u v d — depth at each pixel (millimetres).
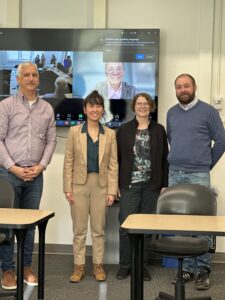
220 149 3877
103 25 4797
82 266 4047
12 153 3742
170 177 3980
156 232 2482
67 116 4785
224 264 4656
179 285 3018
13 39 4793
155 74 4688
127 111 4730
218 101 4695
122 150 4086
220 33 4719
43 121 3816
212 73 4738
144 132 4070
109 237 4629
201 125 3838
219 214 4711
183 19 4770
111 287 3840
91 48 4734
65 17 4906
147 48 4680
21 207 3834
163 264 4539
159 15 4793
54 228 4965
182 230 2467
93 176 4004
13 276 3725
